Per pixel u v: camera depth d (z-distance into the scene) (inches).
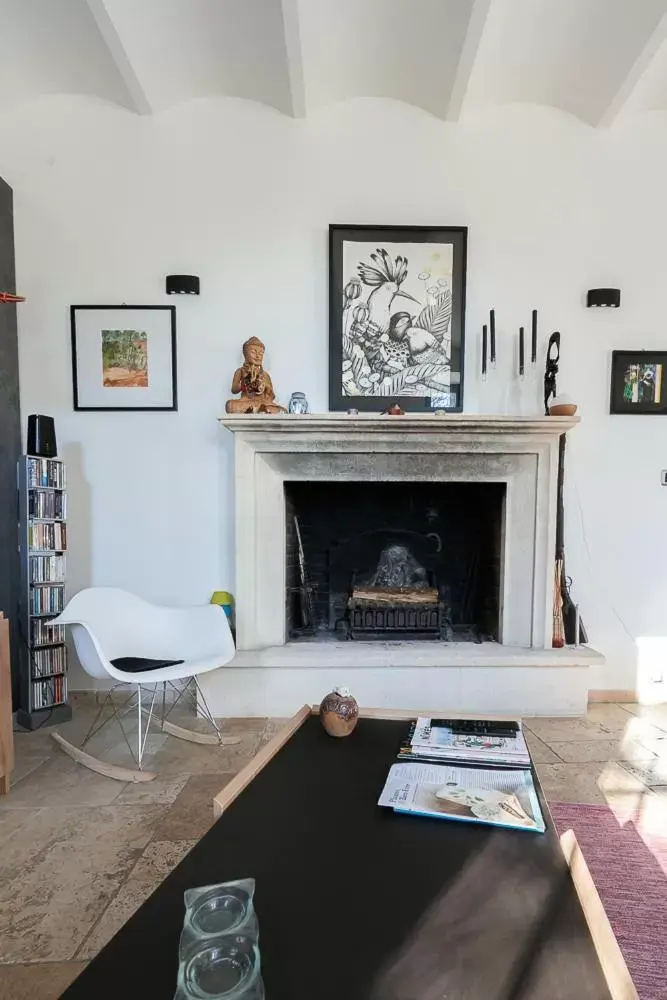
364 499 131.1
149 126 119.3
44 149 119.2
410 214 121.3
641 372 122.3
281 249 121.1
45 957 53.4
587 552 123.8
